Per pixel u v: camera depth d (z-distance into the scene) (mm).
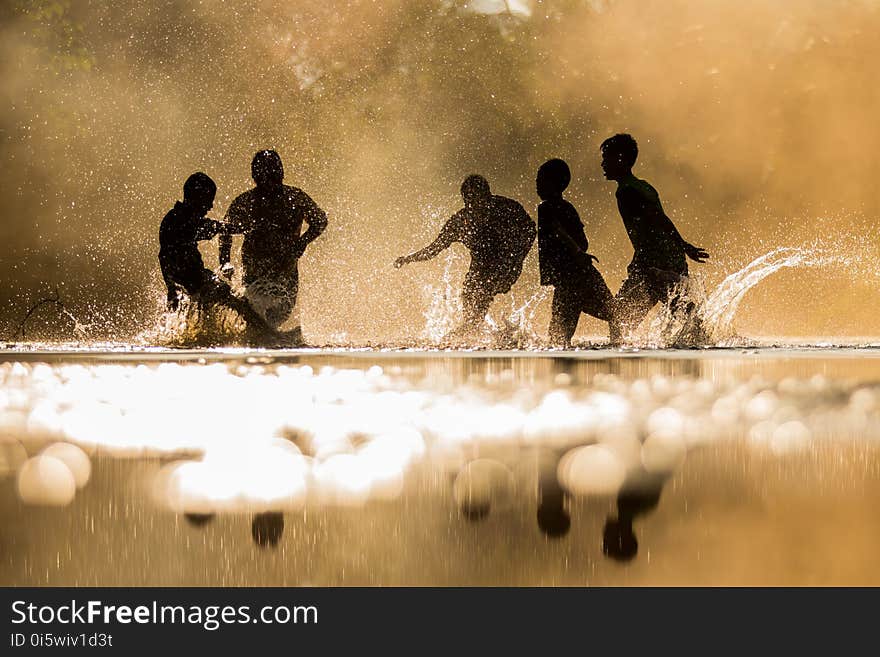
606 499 9500
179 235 46875
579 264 45094
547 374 26906
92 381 24578
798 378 25062
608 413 17078
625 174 46156
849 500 9445
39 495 9711
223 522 8516
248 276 47750
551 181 45562
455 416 16578
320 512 8930
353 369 29109
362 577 6977
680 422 15672
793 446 13039
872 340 58188
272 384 23438
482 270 46938
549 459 11898
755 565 7066
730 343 47094
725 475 10820
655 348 44375
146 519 8641
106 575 7066
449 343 46938
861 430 14641
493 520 8586
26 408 18062
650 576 6895
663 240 45406
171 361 33969
